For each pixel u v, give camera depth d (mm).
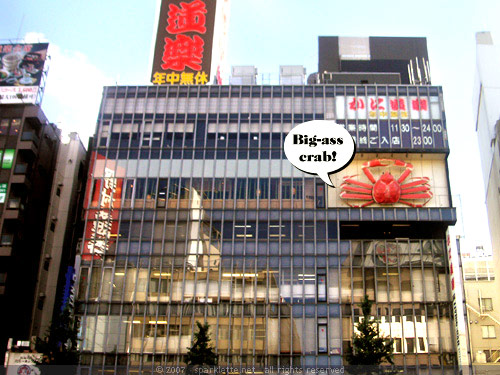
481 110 55906
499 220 51469
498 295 59031
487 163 56000
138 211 49062
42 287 55250
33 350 45938
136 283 46469
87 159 60031
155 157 51125
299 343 43844
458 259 45906
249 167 50281
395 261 46562
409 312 44875
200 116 52781
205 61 57750
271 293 45625
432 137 50688
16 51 59844
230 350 43750
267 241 47406
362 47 76062
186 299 45719
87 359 43938
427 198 48531
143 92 54188
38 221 56281
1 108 56938
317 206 48625
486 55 54312
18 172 53656
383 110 52031
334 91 53188
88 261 47438
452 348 43594
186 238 47844
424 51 75375
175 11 60375
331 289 45625
